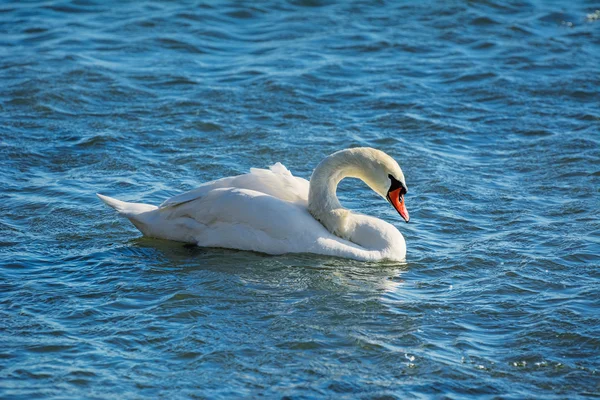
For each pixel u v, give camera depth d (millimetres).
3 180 16875
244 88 22266
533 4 28688
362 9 28094
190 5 27922
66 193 16375
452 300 12719
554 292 12953
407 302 12602
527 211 15984
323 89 22375
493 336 11711
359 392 10297
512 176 17734
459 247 14609
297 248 14008
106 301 12352
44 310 12055
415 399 10195
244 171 17781
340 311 12258
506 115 21078
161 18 26812
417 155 18734
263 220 14070
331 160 14320
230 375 10555
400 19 27391
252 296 12617
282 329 11672
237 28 26609
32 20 26375
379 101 21734
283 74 23125
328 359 10992
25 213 15445
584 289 13008
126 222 15344
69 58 23625
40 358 10789
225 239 14250
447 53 24953
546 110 21312
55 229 14906
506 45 25516
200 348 11117
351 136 19703
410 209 16141
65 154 18312
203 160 18219
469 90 22516
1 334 11328
